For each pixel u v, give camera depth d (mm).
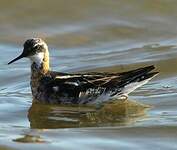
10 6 25578
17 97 19359
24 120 17578
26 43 19375
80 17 25391
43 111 18266
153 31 24750
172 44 23703
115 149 15297
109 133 16375
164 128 16531
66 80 18750
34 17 25297
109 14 25562
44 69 19172
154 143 15656
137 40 24250
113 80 18484
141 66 21656
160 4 26047
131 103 18578
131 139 15938
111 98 18547
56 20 25250
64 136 16250
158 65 21656
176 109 18000
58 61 22422
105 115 17859
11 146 15539
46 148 15398
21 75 21062
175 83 20094
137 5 25922
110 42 24141
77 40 24203
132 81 18406
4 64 22141
